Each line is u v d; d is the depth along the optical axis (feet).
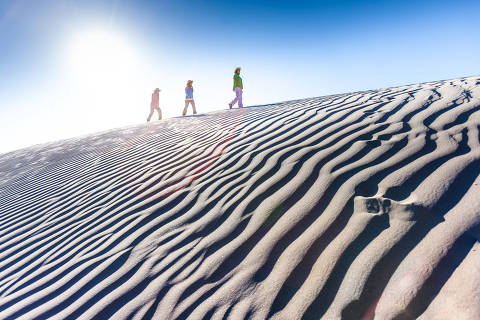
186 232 6.80
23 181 18.24
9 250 8.84
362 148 8.06
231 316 4.34
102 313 5.23
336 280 4.33
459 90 11.86
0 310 6.15
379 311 3.73
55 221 10.06
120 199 10.05
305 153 8.73
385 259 4.37
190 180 9.59
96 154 19.92
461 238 4.30
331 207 5.92
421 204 5.22
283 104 21.42
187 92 35.40
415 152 7.09
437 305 3.55
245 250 5.57
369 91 18.78
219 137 14.11
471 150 6.52
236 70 33.19
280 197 6.82
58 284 6.43
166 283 5.44
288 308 4.17
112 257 6.77
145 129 26.66
